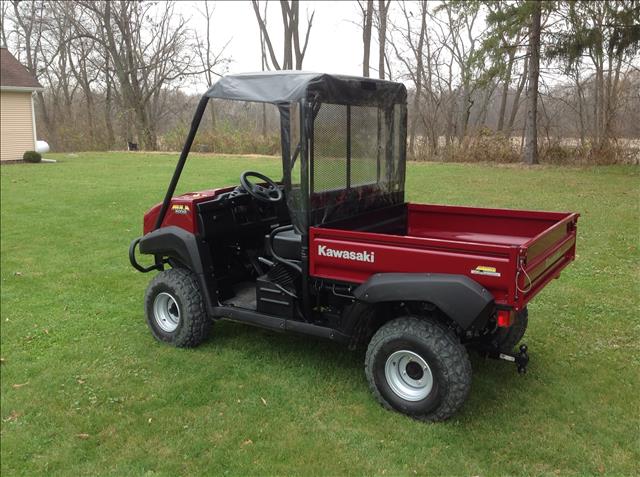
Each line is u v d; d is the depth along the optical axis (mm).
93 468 2799
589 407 3229
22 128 20109
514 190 11438
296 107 3189
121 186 12727
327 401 3338
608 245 6680
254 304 3904
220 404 3338
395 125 4023
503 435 2965
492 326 3416
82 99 37812
